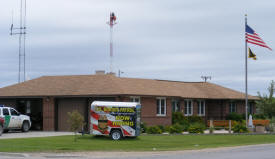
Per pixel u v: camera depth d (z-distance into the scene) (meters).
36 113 40.94
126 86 39.34
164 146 26.20
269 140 32.78
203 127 37.19
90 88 38.31
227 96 48.59
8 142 25.47
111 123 28.92
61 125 38.84
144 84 42.81
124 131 28.83
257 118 48.38
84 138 29.05
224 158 19.50
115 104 29.08
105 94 36.62
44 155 20.67
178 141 29.41
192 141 29.89
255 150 24.22
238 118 47.78
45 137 29.52
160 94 41.09
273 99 48.31
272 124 40.94
